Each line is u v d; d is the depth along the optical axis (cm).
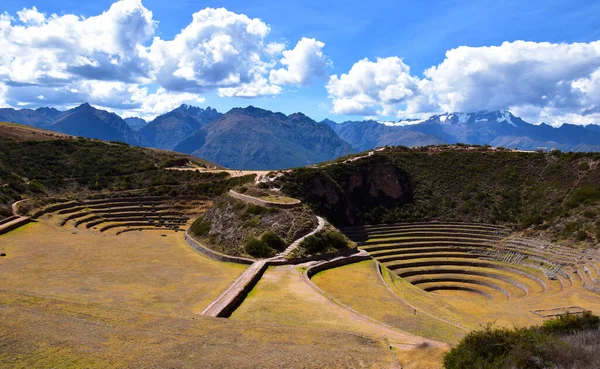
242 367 1922
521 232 7062
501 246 6725
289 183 7606
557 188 7756
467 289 5631
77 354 1923
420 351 2373
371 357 2159
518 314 4147
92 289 3594
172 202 9181
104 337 2156
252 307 3338
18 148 10025
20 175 8788
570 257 5719
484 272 5981
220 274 4344
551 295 4753
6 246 5216
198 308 3203
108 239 6200
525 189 8206
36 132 12494
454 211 8125
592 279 4847
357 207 8050
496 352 1997
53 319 2336
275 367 1948
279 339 2370
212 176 10238
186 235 6650
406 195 8650
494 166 9075
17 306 2484
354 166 8869
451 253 6625
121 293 3519
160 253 5419
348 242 5725
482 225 7581
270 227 5512
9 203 7312
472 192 8506
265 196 6469
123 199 9000
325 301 3541
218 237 5775
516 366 1820
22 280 3788
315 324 2964
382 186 8688
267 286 3962
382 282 4522
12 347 1933
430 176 9188
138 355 1967
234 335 2377
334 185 8006
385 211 8112
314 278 4512
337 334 2538
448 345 2508
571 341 2006
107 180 9869
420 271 5941
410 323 3322
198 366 1895
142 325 2409
